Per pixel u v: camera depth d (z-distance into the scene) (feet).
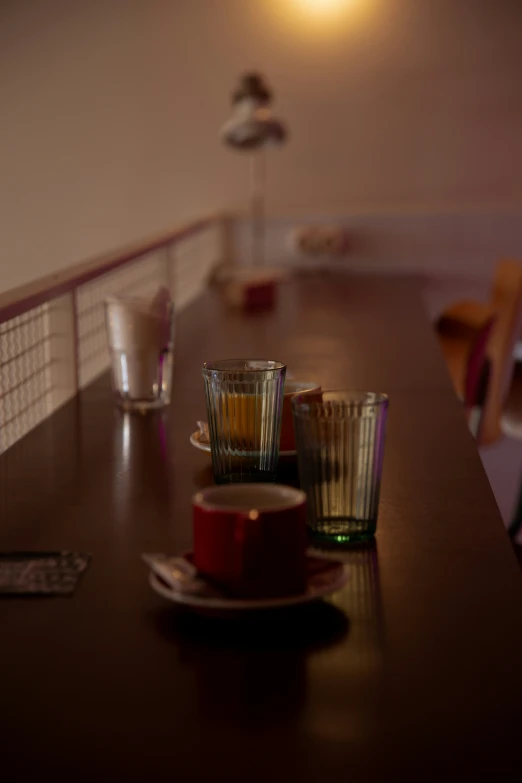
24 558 3.24
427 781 2.35
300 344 6.64
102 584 3.09
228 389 3.76
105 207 12.98
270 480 3.82
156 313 4.87
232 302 8.86
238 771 2.38
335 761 2.40
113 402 5.06
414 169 12.46
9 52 12.67
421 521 3.49
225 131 10.33
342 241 11.51
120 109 12.72
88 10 12.50
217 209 12.85
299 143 12.58
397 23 12.10
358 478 3.32
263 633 2.83
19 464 4.11
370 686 2.62
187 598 2.83
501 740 2.46
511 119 12.16
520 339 11.57
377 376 5.59
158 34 12.49
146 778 2.36
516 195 12.32
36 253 13.16
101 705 2.57
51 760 2.41
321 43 12.28
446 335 8.04
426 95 12.25
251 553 2.83
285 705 2.56
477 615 2.91
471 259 11.51
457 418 4.69
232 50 12.43
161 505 3.67
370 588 3.05
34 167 12.96
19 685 2.64
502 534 3.39
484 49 12.00
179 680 2.65
